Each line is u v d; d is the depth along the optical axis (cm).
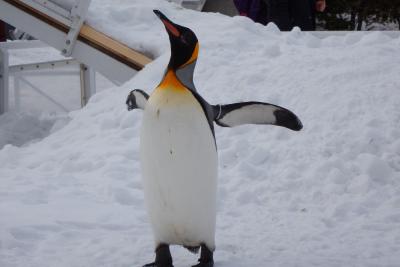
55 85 2272
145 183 707
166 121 671
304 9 1831
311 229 924
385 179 1102
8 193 1045
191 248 753
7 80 1984
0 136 1719
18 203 1002
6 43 1978
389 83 1325
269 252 811
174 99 675
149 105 685
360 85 1330
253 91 1380
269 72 1449
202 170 690
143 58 1627
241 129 1285
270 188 1093
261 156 1188
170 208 702
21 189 1075
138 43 1686
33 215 937
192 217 709
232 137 1272
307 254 808
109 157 1247
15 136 1745
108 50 1642
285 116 714
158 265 732
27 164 1277
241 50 1616
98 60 1659
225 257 782
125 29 1758
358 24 3347
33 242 834
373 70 1378
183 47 685
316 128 1238
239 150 1213
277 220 971
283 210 1024
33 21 1659
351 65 1427
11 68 2028
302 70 1434
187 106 674
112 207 1007
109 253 797
